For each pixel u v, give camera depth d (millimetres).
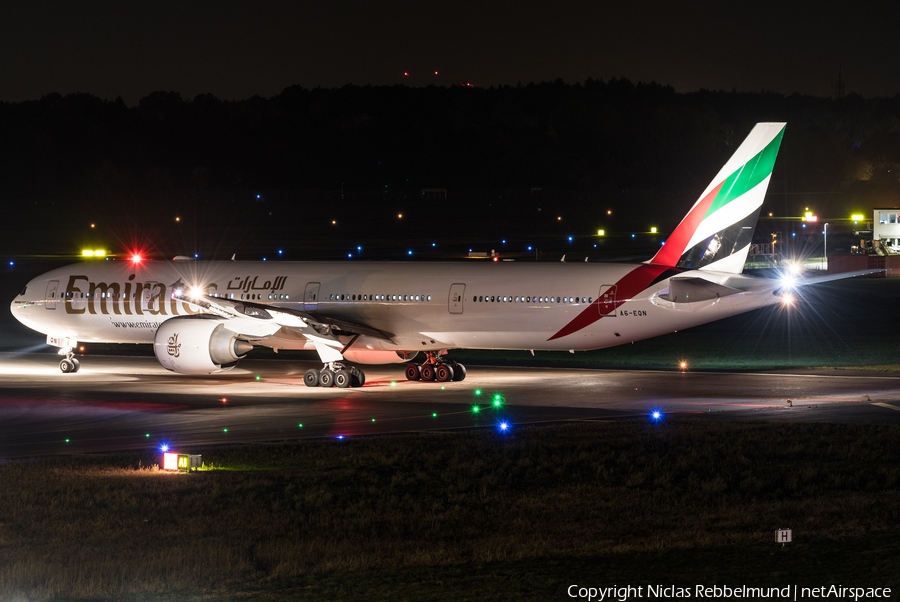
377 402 85188
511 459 59688
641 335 95500
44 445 65250
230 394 90688
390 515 46406
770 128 90750
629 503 48531
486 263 102375
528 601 33594
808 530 42438
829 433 67125
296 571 37375
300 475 54750
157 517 45812
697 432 67188
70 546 40938
